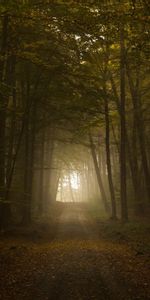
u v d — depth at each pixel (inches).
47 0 559.5
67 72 786.8
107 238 755.4
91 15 532.4
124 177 987.9
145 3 483.5
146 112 1233.4
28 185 1013.8
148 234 708.7
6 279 386.3
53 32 697.0
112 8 513.7
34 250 578.9
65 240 737.6
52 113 1037.2
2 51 641.0
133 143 1150.3
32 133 1021.8
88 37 706.2
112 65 982.4
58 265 459.8
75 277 394.3
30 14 574.6
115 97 1029.8
